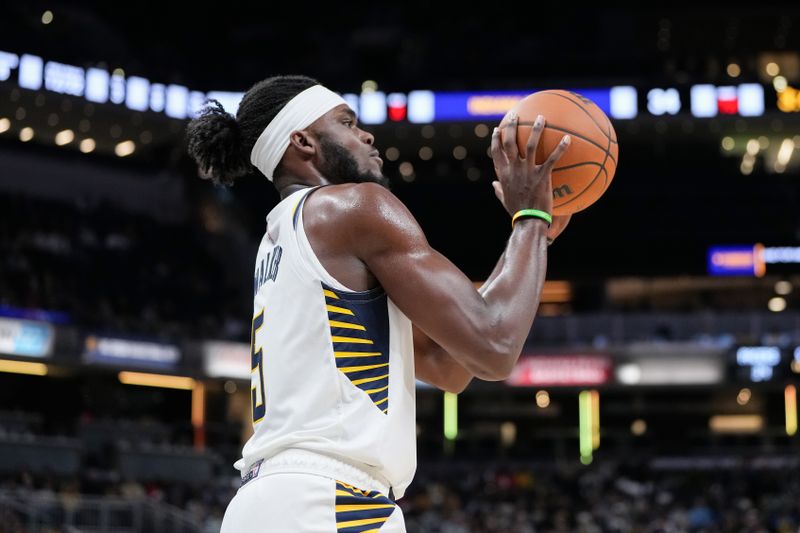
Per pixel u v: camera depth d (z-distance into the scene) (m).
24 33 44.31
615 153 3.67
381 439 3.09
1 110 44.75
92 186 49.81
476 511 39.22
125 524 27.14
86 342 41.44
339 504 3.03
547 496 41.94
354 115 3.54
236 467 3.36
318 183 3.44
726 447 48.94
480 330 3.05
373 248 3.14
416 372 3.72
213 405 47.81
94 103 45.38
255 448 3.21
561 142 3.34
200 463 39.31
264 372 3.24
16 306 40.62
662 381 49.19
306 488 3.04
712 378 48.81
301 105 3.45
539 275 3.21
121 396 44.72
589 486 43.69
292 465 3.08
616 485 43.19
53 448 34.75
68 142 48.72
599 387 49.53
